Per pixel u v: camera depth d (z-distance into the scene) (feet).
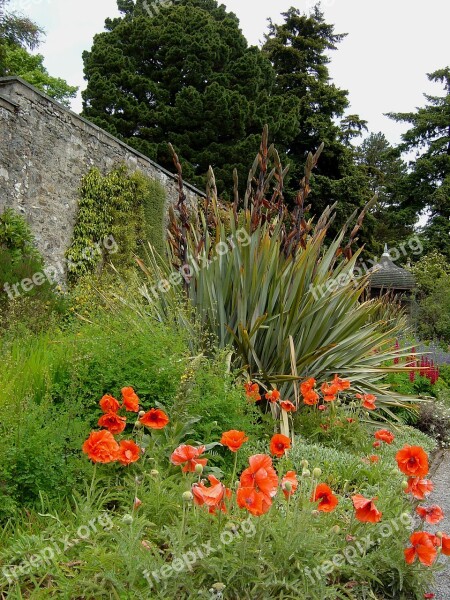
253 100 68.08
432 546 7.22
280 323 15.30
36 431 8.48
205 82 65.77
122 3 77.71
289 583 6.73
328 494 7.50
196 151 63.57
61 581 6.53
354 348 17.22
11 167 27.50
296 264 15.83
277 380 14.61
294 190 74.69
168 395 11.30
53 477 8.36
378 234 103.86
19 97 27.94
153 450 9.52
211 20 69.15
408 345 28.71
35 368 11.59
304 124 78.23
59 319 20.07
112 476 9.20
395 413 19.65
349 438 14.46
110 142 35.70
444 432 19.54
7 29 52.80
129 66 63.62
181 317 15.03
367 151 142.92
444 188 89.20
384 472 12.10
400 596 7.71
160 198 40.93
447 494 12.74
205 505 7.37
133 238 36.99
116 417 8.97
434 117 95.30
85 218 32.78
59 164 30.99
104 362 11.39
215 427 10.76
